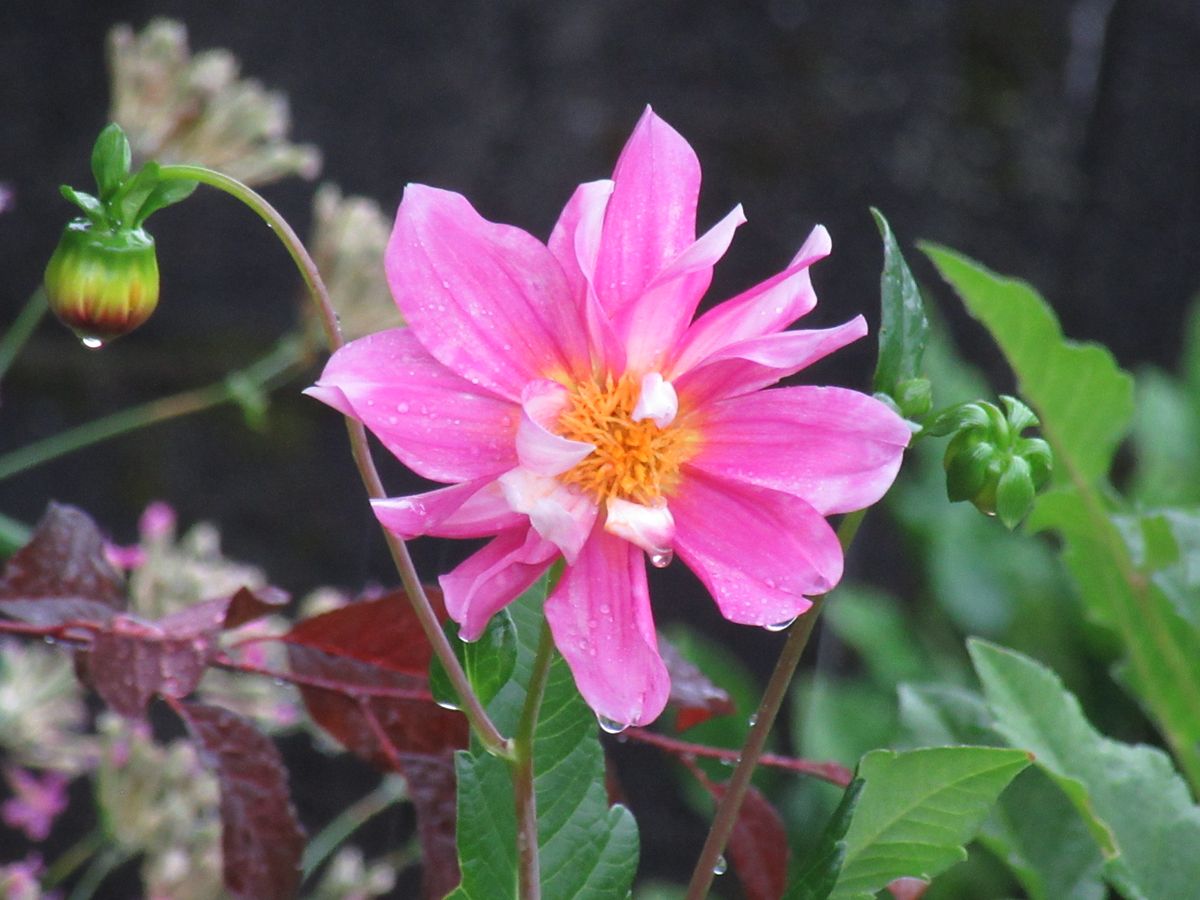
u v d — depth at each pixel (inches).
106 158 22.8
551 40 64.4
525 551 21.3
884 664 50.4
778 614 21.5
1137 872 26.3
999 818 27.1
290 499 63.9
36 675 30.9
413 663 25.2
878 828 23.1
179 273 62.2
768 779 50.1
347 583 64.4
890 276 22.7
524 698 23.1
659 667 21.5
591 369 22.0
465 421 21.6
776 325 22.2
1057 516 29.3
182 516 62.8
